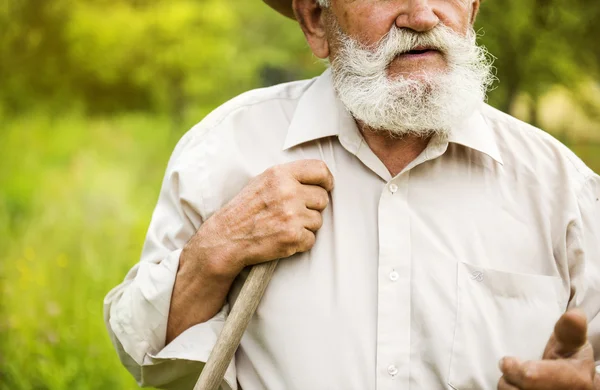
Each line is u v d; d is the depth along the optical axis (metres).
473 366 1.81
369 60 1.87
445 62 1.86
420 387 1.82
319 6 2.08
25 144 9.95
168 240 2.05
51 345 3.63
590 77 4.41
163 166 9.30
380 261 1.86
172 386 2.06
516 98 4.26
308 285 1.88
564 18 4.08
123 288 2.10
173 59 12.99
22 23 15.80
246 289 1.85
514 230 1.90
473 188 1.94
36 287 4.25
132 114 15.75
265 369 1.89
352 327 1.84
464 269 1.86
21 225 5.78
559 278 1.89
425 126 1.86
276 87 2.19
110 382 3.47
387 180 1.93
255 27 12.91
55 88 16.02
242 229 1.88
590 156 4.59
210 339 1.91
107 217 6.10
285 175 1.89
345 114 1.98
